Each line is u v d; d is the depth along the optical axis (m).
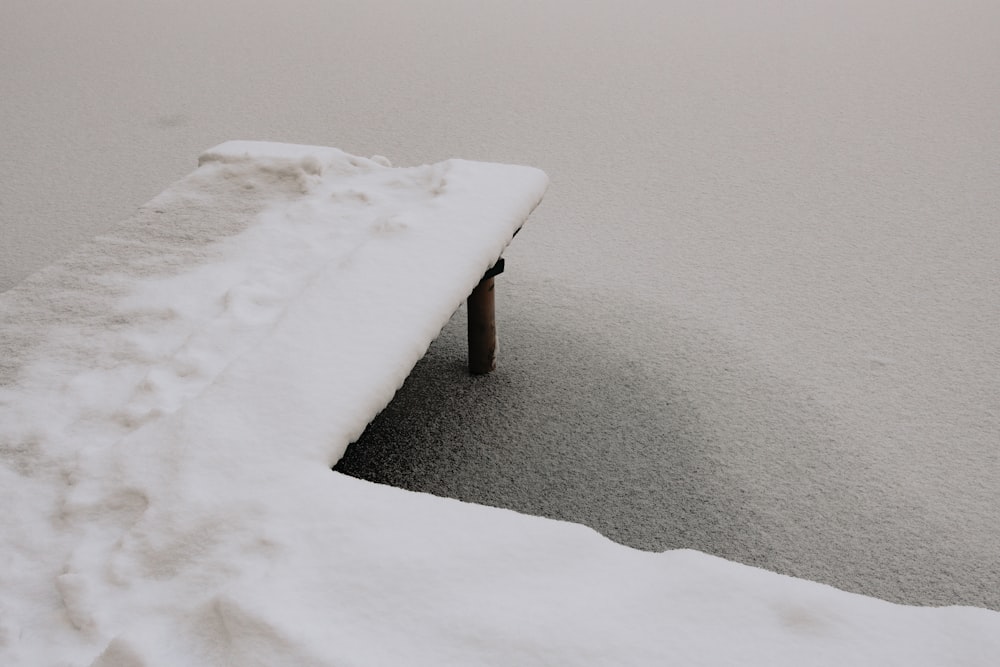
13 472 0.91
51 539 0.83
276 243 1.28
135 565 0.78
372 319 1.04
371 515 0.78
